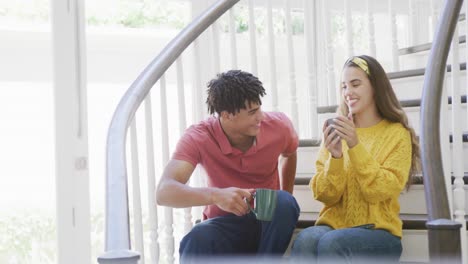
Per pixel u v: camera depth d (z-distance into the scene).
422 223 2.05
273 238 1.91
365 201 1.98
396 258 1.93
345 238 1.82
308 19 2.91
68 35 2.94
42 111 3.32
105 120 3.50
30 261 3.29
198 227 1.95
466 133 2.30
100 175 3.47
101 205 3.46
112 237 1.35
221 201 1.84
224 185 2.06
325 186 1.99
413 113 2.55
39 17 3.33
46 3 3.33
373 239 1.84
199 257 1.93
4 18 3.27
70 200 2.95
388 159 1.96
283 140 2.08
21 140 3.28
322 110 2.80
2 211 3.24
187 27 2.45
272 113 2.16
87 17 3.47
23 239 3.27
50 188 3.32
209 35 3.27
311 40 2.93
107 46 3.51
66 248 2.95
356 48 3.95
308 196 2.44
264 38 3.72
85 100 2.97
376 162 1.91
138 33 3.57
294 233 2.22
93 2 3.48
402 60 3.36
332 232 1.86
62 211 2.94
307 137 3.65
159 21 3.60
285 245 1.95
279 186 2.18
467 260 1.96
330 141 1.95
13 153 3.27
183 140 2.03
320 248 1.84
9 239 3.26
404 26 3.92
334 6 3.78
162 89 2.26
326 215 2.05
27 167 3.29
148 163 2.18
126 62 3.55
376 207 1.94
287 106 3.70
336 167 1.97
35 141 3.30
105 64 3.51
